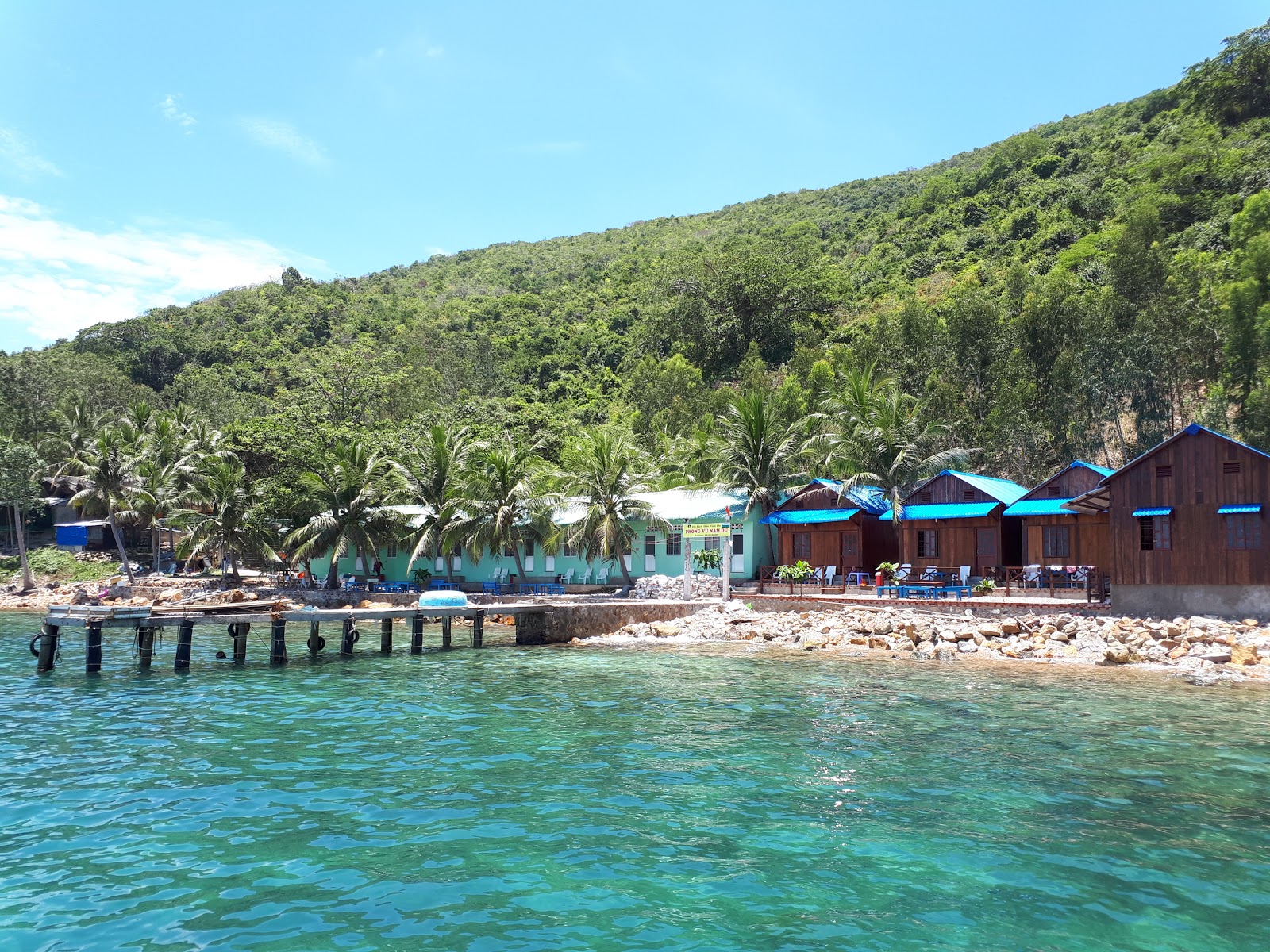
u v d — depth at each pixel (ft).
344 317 477.36
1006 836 40.50
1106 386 178.09
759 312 350.43
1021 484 180.45
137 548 259.80
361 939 30.12
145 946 29.50
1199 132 336.49
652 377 287.48
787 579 144.66
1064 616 104.83
